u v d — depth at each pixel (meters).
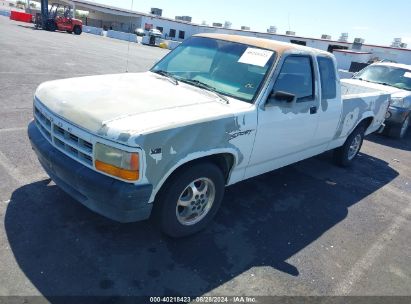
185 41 4.79
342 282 3.29
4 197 3.76
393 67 10.27
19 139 5.33
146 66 16.48
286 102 3.72
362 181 5.92
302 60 4.28
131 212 2.89
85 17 58.44
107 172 2.81
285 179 5.47
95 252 3.15
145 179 2.84
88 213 3.69
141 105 3.18
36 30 32.41
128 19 55.25
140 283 2.88
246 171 3.93
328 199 5.00
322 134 5.00
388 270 3.59
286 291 3.05
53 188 4.06
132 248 3.28
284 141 4.21
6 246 3.06
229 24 48.28
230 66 4.03
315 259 3.57
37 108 3.51
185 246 3.43
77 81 3.82
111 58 17.88
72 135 3.02
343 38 36.41
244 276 3.15
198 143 3.11
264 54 3.98
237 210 4.27
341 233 4.15
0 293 2.59
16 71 10.59
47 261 2.96
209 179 3.44
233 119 3.39
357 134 6.24
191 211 3.47
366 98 5.91
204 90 3.84
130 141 2.68
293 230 4.05
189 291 2.88
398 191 5.73
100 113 2.95
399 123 9.02
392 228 4.47
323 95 4.75
